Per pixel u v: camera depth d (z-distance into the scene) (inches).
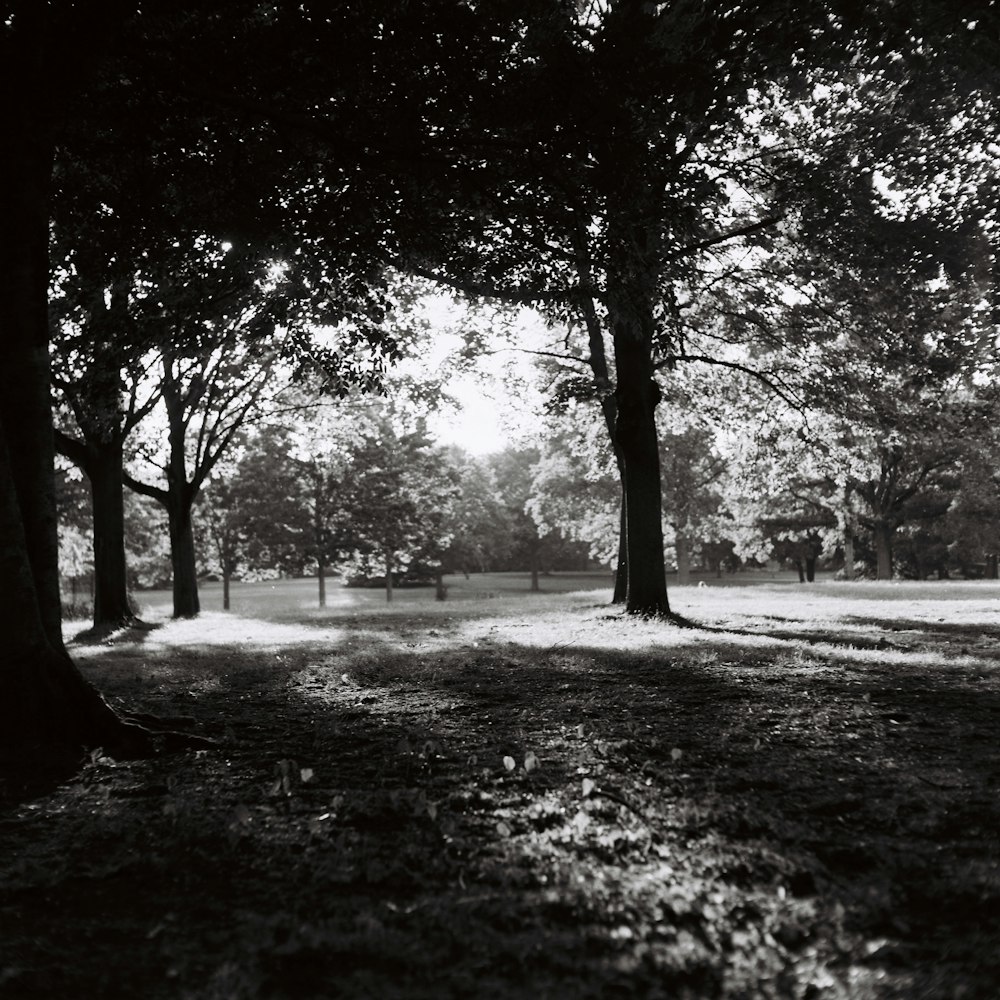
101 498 847.7
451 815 177.3
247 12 298.5
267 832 170.1
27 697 245.8
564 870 145.1
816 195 540.4
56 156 363.9
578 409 1011.3
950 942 117.5
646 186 342.6
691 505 1587.1
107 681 402.9
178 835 168.6
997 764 211.8
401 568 1814.7
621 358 686.5
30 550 260.7
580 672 388.2
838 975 108.2
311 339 448.8
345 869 149.2
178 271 413.7
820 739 242.1
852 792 189.6
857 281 613.3
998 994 101.7
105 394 441.1
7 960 118.3
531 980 109.0
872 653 436.8
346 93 322.0
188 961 117.6
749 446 888.3
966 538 1918.1
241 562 1647.4
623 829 166.1
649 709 293.1
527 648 495.8
